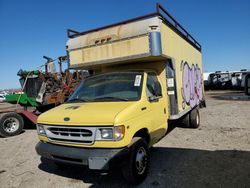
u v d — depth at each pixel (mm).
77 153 4102
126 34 5672
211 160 5430
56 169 5488
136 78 5195
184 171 4906
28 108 11992
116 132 3953
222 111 12555
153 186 4340
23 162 6141
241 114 11281
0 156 6828
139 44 5531
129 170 4203
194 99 9172
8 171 5574
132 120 4293
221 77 33656
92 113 4207
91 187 4473
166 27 6035
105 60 6035
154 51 5371
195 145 6613
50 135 4543
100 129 4027
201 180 4465
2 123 9344
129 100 4727
